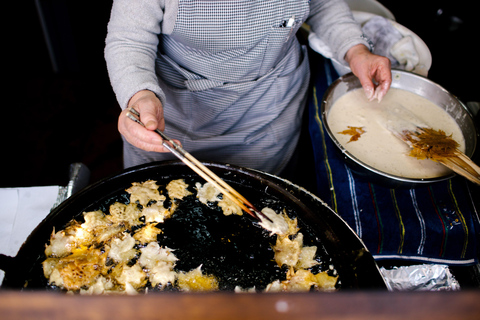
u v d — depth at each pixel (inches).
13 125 124.7
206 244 45.8
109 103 133.6
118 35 57.8
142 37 58.3
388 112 69.5
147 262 44.1
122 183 50.6
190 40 61.1
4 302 16.5
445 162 55.6
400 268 59.4
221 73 67.3
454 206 60.7
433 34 141.1
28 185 109.3
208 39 60.4
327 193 65.6
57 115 129.0
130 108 50.6
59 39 133.6
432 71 126.1
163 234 46.6
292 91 80.0
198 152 75.0
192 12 56.5
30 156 116.8
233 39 60.7
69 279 41.6
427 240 58.5
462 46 134.3
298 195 49.5
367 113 69.4
